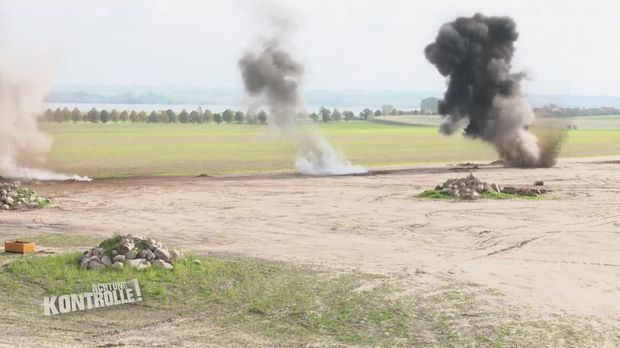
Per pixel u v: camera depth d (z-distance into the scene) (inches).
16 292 1325.0
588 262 1648.6
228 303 1277.1
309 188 3093.0
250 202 2650.1
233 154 5098.4
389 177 3560.5
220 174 3713.1
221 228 2092.8
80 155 4854.8
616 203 2623.0
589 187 3132.4
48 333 1122.7
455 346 1067.3
